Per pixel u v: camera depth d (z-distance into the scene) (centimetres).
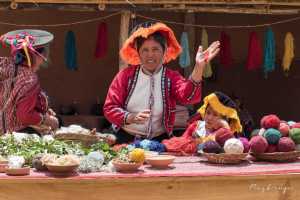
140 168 302
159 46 372
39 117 387
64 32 991
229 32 1020
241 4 793
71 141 344
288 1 776
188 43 840
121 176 276
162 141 372
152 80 376
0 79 388
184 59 809
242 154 313
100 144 335
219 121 350
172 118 382
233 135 339
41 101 397
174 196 283
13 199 273
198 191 285
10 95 382
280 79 1025
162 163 301
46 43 395
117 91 377
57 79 1011
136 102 378
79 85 1020
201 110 357
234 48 1023
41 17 973
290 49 842
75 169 287
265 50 832
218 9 789
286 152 321
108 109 375
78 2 755
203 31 835
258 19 1009
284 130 329
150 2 756
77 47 1009
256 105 1034
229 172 287
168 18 980
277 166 309
